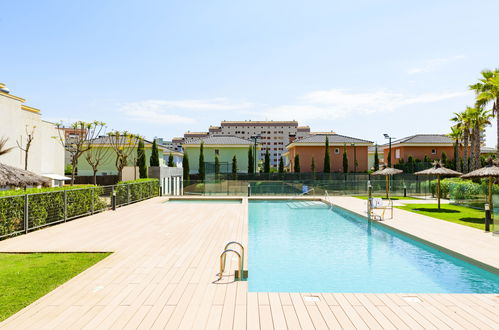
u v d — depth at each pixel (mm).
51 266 6410
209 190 28203
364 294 5172
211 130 130125
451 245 8602
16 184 10492
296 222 14578
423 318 4289
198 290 5172
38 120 24078
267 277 7246
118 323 4004
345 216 16219
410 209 16688
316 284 6793
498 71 23688
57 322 4012
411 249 9633
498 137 22797
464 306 4723
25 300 4680
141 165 33344
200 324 4016
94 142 37469
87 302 4641
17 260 6867
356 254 9164
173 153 48500
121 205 17703
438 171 16297
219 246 8234
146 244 8445
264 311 4434
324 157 38531
